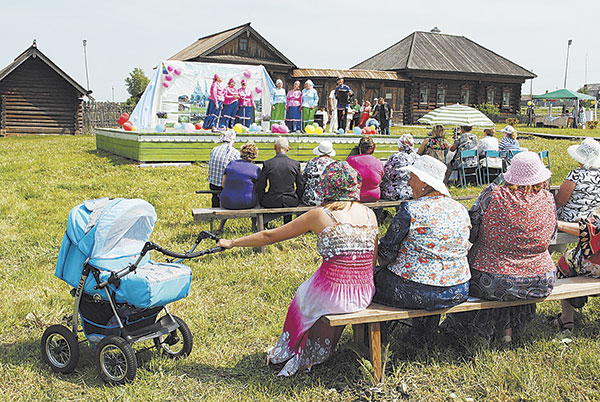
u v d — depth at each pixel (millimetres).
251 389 3834
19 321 5016
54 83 29266
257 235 4094
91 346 4480
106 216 4020
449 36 41062
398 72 35906
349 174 3910
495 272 4156
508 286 4125
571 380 3920
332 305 3840
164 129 15250
